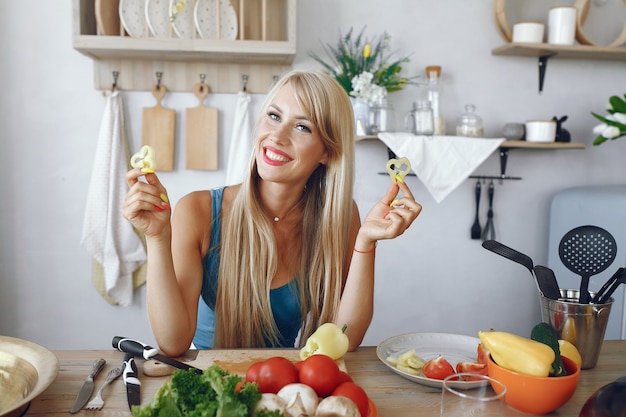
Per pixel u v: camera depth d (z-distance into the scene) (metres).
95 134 2.30
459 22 2.45
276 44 2.09
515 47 2.29
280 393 0.75
